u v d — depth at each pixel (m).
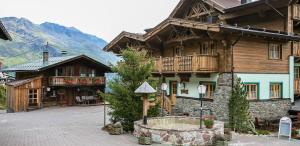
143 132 13.88
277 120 19.56
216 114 18.91
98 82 34.44
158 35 22.94
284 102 20.56
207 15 24.91
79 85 33.03
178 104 22.27
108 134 15.27
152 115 16.53
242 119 17.70
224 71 18.53
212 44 19.88
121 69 16.42
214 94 19.11
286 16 20.84
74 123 19.78
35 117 23.58
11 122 20.45
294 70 22.66
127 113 16.02
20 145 12.54
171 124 15.94
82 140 13.70
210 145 13.12
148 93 14.32
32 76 32.84
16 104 29.23
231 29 16.77
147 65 16.44
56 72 32.56
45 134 15.33
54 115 24.95
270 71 20.00
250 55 19.02
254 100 19.16
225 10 22.41
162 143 13.05
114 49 28.83
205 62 18.42
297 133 15.69
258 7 21.17
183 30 21.03
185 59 19.39
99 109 29.78
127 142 13.29
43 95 31.72
